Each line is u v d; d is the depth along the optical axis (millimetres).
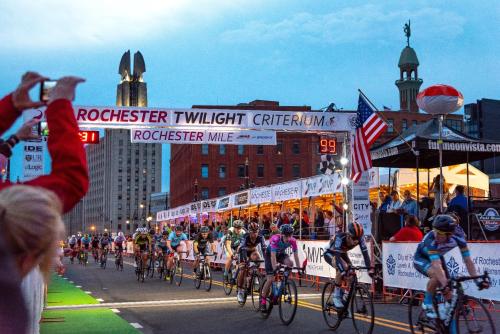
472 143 17250
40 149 17766
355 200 18344
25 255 1451
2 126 2094
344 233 10281
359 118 17828
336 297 10445
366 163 17406
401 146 17688
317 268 19562
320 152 20328
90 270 33125
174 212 49312
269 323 11695
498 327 10562
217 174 93000
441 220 7855
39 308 10414
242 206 30906
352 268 10141
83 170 1987
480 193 23266
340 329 10844
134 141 19078
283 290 11594
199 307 14438
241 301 14570
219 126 19578
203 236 19641
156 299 16344
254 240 14062
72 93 2096
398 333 10219
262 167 93562
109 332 10680
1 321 1279
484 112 92125
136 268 24188
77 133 2047
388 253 15297
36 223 1449
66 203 1908
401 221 16531
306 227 23578
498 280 12297
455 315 7844
